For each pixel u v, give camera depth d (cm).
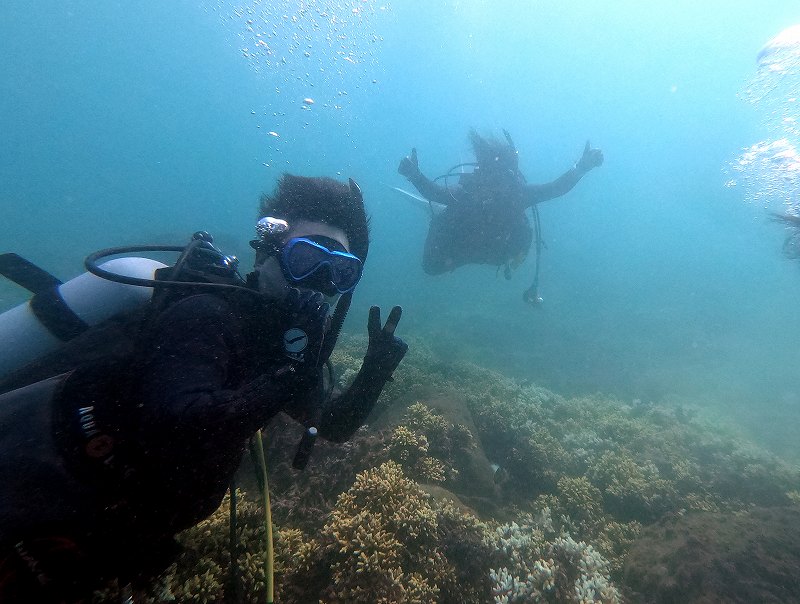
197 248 183
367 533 351
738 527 479
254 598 292
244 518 339
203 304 151
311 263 181
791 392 1573
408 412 643
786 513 487
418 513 386
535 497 618
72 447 140
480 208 901
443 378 970
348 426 233
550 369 1725
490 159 923
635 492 616
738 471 723
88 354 155
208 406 125
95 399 146
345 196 206
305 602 320
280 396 144
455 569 372
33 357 177
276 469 484
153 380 133
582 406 1015
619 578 480
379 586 325
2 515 126
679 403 1389
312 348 158
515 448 678
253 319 168
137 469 146
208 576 277
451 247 991
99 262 189
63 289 188
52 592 140
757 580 404
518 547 411
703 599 402
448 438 610
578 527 552
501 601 355
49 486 134
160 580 260
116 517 149
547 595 374
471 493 577
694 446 826
